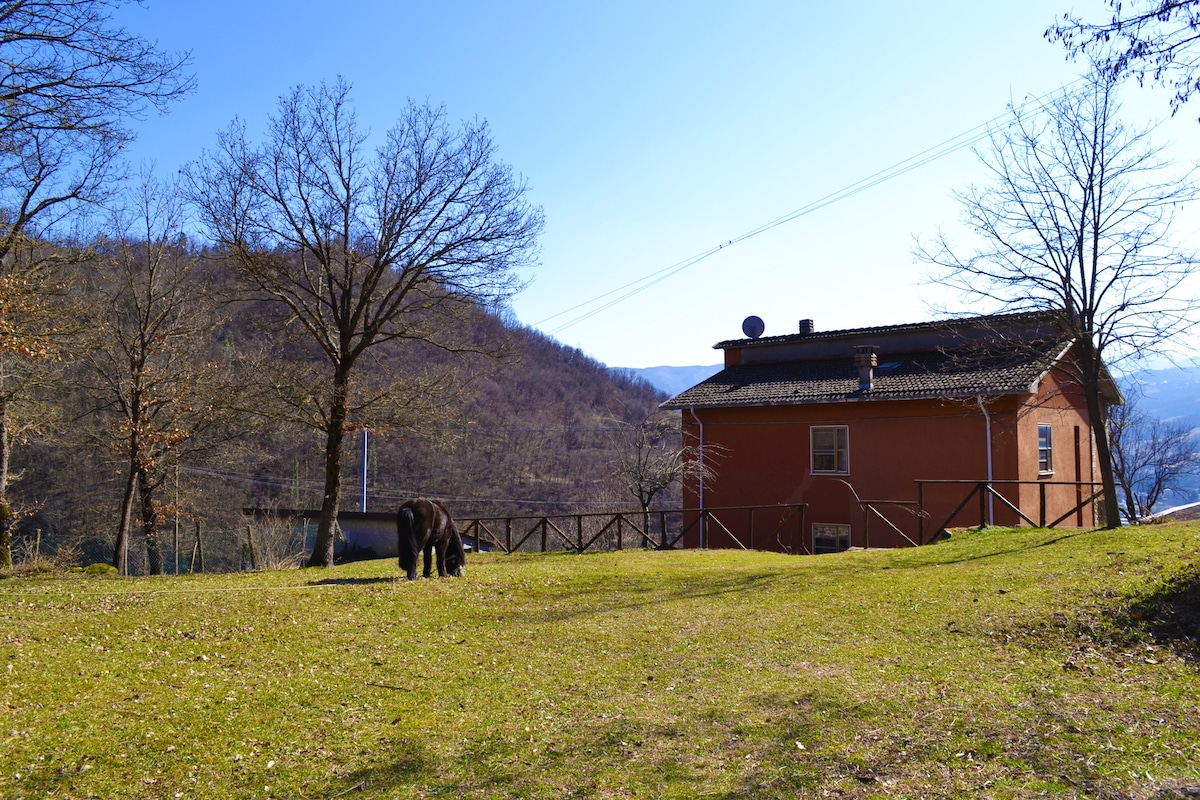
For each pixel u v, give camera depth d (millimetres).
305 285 18750
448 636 9500
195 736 6227
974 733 5465
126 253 22609
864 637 8406
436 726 6398
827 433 22016
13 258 17922
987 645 7746
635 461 26156
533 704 6887
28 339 15391
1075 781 4598
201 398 22531
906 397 19953
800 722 5961
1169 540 11312
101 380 23953
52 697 7000
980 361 20391
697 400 24078
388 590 12234
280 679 7762
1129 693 6074
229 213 16797
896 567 12414
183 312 23594
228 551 36906
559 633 9484
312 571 16641
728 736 5805
